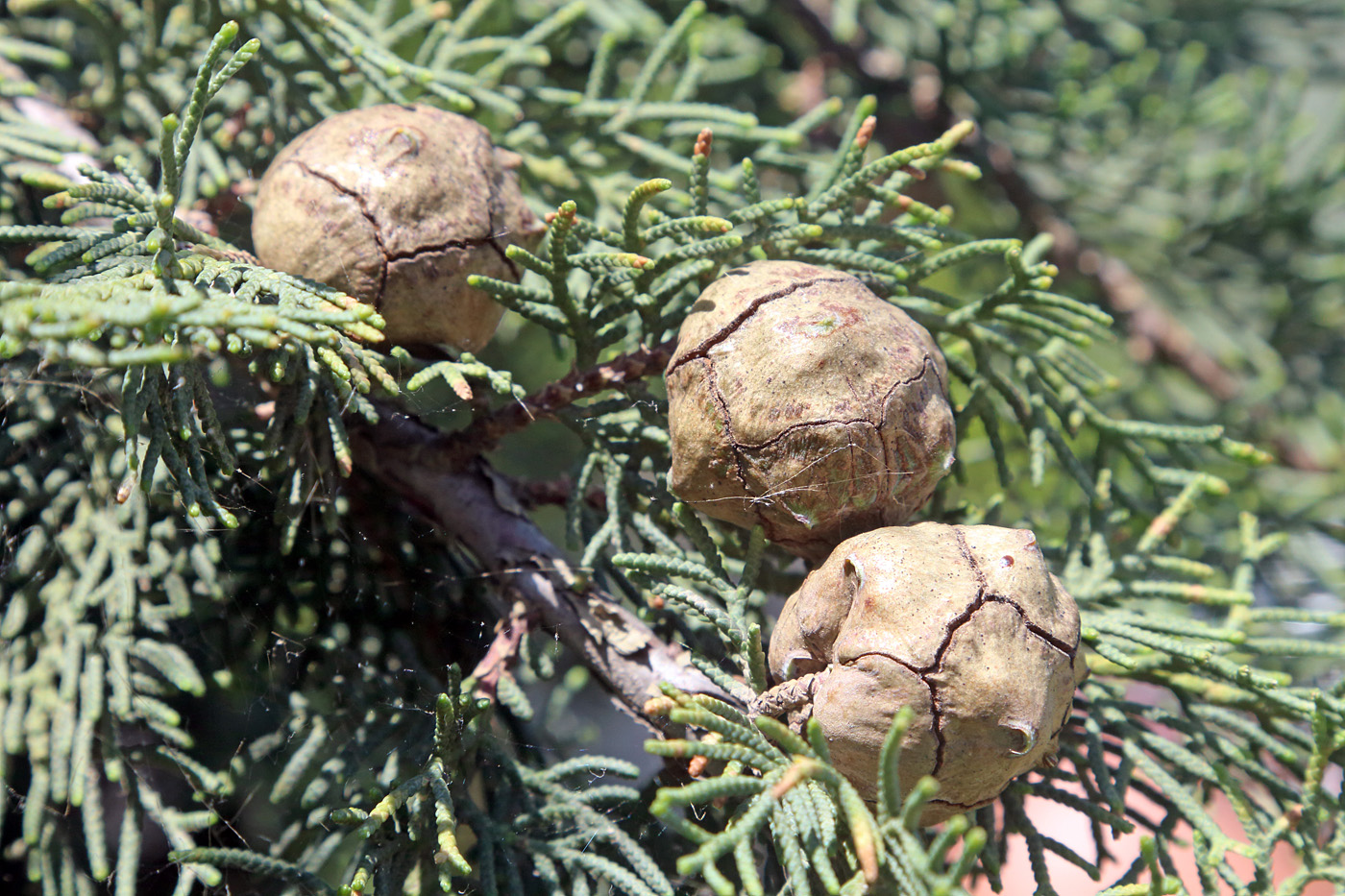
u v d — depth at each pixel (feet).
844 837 1.22
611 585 1.37
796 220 1.32
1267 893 1.26
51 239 1.25
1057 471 1.69
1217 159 1.73
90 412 1.32
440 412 1.34
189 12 1.37
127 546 1.31
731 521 1.26
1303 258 1.79
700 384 1.24
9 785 1.33
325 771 1.30
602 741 1.58
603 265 1.27
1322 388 1.85
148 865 1.37
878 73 1.82
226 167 1.37
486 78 1.41
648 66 1.42
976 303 1.33
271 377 1.24
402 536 1.37
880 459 1.23
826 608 1.22
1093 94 1.69
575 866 1.27
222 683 1.31
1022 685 1.19
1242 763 1.30
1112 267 1.86
